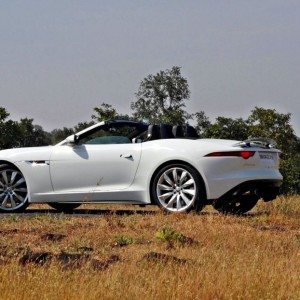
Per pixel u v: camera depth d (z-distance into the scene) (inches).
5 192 614.9
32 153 608.1
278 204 640.4
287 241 408.2
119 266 315.9
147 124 597.3
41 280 274.1
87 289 264.7
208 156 557.6
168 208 565.9
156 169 571.5
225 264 315.9
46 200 601.6
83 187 591.2
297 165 3334.2
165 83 4377.5
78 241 403.2
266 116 3393.2
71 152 596.4
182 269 305.4
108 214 553.3
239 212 605.0
